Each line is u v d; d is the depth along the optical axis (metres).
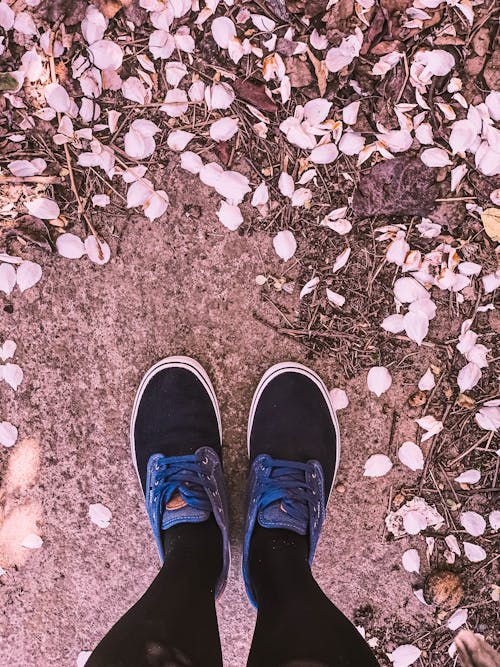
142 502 1.17
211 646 0.90
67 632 1.20
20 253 1.12
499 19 1.07
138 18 1.07
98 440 1.16
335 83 1.08
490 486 1.16
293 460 1.13
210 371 1.15
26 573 1.19
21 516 1.17
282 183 1.10
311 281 1.12
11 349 1.13
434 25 1.07
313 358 1.15
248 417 1.16
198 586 0.98
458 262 1.11
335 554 1.18
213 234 1.12
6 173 1.09
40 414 1.15
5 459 1.16
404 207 1.10
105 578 1.19
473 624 1.19
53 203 1.10
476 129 1.08
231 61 1.08
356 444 1.16
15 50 1.08
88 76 1.08
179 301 1.13
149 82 1.09
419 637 1.19
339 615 0.93
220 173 1.09
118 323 1.14
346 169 1.10
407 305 1.13
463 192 1.10
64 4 1.05
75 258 1.12
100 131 1.10
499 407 1.14
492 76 1.08
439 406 1.15
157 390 1.14
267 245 1.12
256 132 1.09
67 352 1.14
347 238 1.12
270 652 0.87
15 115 1.09
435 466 1.16
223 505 1.11
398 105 1.08
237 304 1.13
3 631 1.21
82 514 1.18
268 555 1.05
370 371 1.14
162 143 1.10
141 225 1.12
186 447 1.14
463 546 1.17
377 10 1.06
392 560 1.18
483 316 1.13
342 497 1.17
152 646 0.86
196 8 1.07
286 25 1.07
